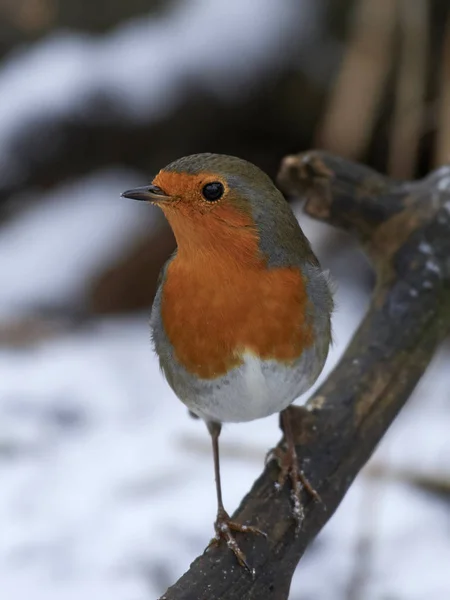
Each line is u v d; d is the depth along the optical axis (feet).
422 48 30.48
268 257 18.81
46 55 51.90
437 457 31.99
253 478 31.78
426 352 22.91
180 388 20.16
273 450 20.44
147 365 40.50
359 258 46.16
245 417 20.49
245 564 18.30
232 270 18.72
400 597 26.53
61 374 39.45
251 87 48.52
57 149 50.19
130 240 46.57
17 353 41.81
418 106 30.96
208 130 49.55
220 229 18.66
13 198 50.57
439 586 26.89
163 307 19.58
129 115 49.65
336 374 22.12
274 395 19.63
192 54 49.49
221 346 19.04
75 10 52.03
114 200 48.98
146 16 52.03
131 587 27.09
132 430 35.32
